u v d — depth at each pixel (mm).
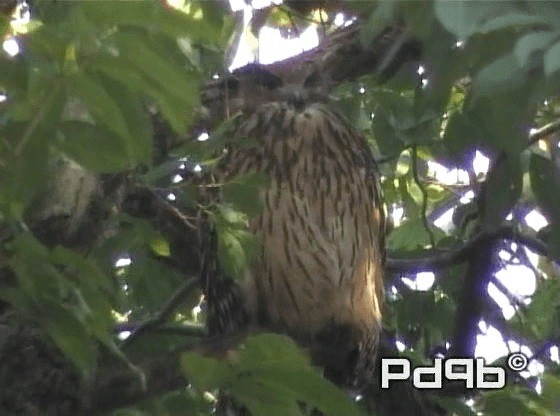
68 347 5281
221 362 5324
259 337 5277
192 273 9414
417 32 4875
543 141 8766
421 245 10484
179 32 4602
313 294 9016
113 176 6871
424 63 5293
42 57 4699
